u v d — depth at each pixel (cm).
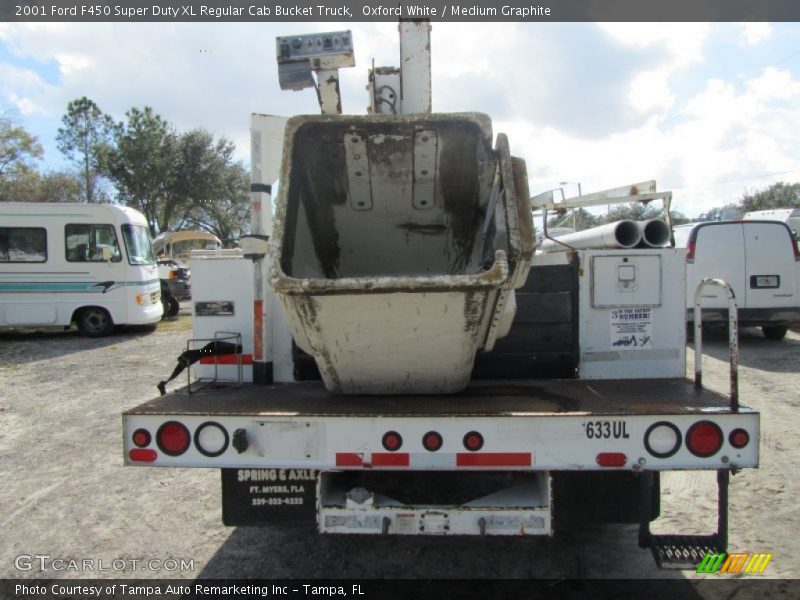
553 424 235
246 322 317
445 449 237
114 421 612
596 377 317
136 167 3734
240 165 4069
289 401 267
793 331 1131
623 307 315
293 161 267
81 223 1234
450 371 263
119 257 1247
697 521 356
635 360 317
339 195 313
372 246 337
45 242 1220
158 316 1358
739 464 235
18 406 684
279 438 242
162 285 1647
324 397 276
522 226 248
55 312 1226
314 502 264
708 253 916
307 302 228
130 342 1184
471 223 320
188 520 375
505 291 243
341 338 245
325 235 320
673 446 236
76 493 423
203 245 3838
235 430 243
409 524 241
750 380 699
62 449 522
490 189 297
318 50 312
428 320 235
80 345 1152
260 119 313
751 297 898
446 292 222
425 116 264
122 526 368
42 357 1028
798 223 1453
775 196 4316
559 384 302
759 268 896
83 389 769
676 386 293
